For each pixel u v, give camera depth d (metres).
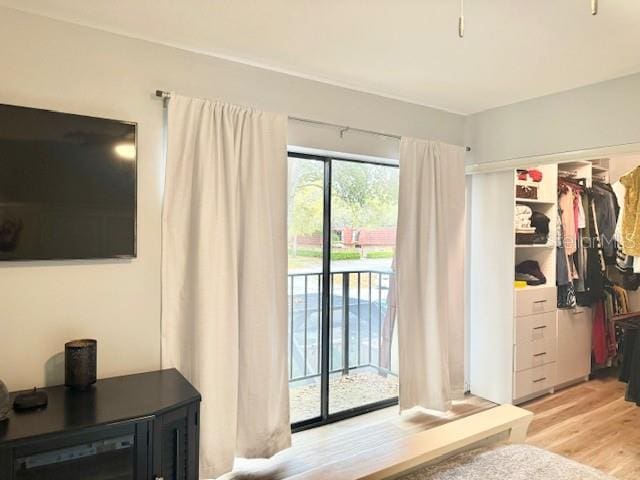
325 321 3.17
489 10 1.95
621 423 3.19
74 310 2.12
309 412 3.17
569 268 3.95
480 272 3.69
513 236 3.48
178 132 2.29
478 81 2.89
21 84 1.99
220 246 2.37
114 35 2.21
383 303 3.52
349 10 1.97
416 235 3.22
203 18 2.07
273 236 2.58
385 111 3.21
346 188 3.27
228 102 2.54
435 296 3.20
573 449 2.80
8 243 1.91
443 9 1.94
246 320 2.46
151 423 1.76
